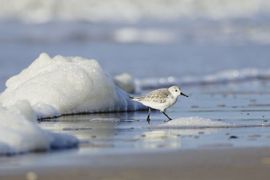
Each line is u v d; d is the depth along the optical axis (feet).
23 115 47.26
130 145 44.09
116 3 225.56
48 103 62.18
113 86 66.08
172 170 35.81
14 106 49.42
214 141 45.37
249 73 111.34
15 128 42.29
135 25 209.97
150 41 180.65
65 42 181.78
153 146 43.55
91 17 219.61
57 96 62.75
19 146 41.19
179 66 122.11
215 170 35.73
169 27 205.87
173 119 57.47
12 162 38.24
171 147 43.01
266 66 123.65
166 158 39.24
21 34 196.34
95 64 66.95
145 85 96.27
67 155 40.42
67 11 223.51
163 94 58.39
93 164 37.60
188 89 91.20
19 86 64.75
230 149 42.01
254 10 220.84
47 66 67.56
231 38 183.32
